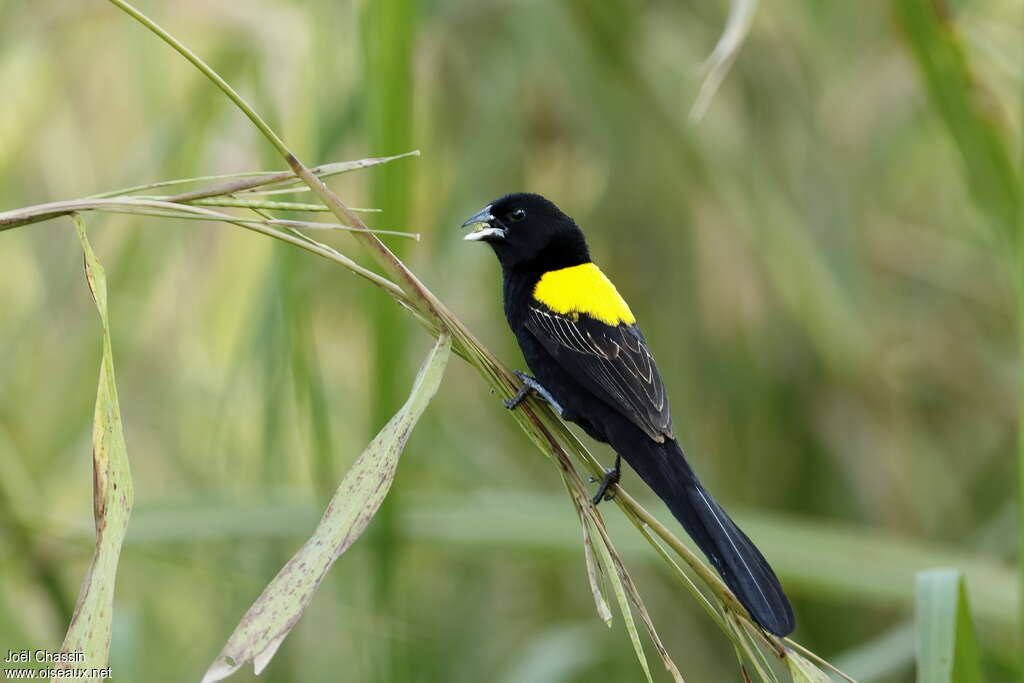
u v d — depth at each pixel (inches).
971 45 346.0
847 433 487.2
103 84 474.3
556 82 463.2
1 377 440.1
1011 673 382.3
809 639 473.4
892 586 344.2
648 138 461.4
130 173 433.7
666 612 478.0
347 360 472.4
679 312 489.1
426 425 447.2
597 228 484.7
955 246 508.7
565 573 484.4
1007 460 512.4
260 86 391.2
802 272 451.8
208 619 462.3
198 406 464.8
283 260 346.6
